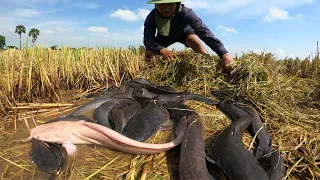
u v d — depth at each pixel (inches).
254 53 45.9
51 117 32.9
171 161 24.4
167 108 31.5
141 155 25.1
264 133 27.3
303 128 29.2
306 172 23.4
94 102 33.3
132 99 34.2
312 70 46.3
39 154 24.5
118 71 45.1
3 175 22.3
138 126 27.7
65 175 22.6
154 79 44.3
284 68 48.1
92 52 46.4
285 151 25.6
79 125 26.5
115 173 22.9
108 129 25.6
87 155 25.4
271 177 21.4
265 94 34.3
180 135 26.2
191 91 38.7
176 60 44.3
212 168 23.5
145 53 51.3
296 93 37.1
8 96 34.2
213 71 42.1
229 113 32.5
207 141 26.8
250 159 22.2
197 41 51.3
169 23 48.6
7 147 26.2
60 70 42.3
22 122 31.4
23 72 37.1
